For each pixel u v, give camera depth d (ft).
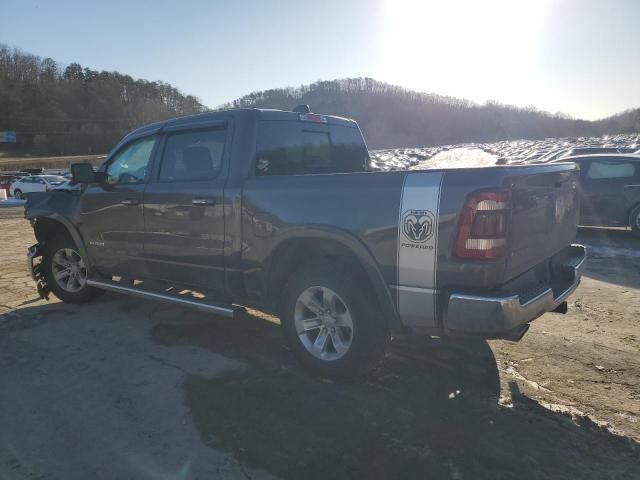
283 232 11.30
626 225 30.60
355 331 10.78
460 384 11.41
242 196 12.03
